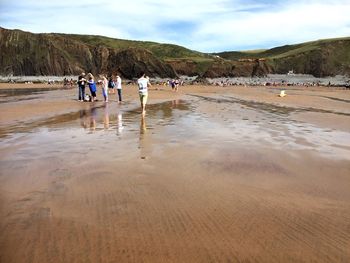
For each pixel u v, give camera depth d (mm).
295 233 5613
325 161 10359
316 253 5004
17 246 5078
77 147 11930
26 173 8820
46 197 7113
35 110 23938
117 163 9859
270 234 5562
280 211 6500
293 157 10789
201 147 12023
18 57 160000
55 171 9016
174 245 5168
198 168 9406
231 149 11766
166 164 9781
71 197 7125
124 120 19094
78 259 4746
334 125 18000
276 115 22375
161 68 171125
